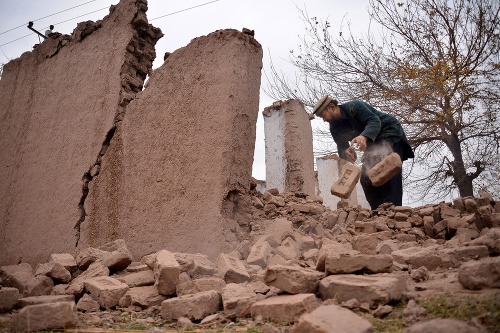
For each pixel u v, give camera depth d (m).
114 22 7.96
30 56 9.49
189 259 4.38
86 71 8.08
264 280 3.28
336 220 6.37
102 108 7.47
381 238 5.17
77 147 7.64
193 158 6.06
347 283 3.02
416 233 5.51
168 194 6.16
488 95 12.54
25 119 9.02
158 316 3.49
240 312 3.14
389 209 6.25
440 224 5.45
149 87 6.90
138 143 6.73
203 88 6.25
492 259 2.96
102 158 7.16
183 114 6.35
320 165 12.23
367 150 6.82
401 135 6.84
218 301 3.36
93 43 8.20
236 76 6.06
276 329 2.52
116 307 3.81
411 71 12.54
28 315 2.90
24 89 9.31
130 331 2.91
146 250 6.12
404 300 2.97
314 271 3.44
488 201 5.66
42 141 8.43
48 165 8.09
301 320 2.32
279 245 5.43
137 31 7.81
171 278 3.72
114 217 6.70
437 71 12.35
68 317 2.97
